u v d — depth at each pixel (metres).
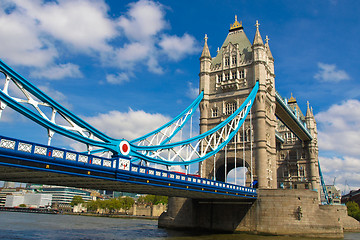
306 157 96.94
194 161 44.12
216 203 54.34
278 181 98.38
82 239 42.41
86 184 32.44
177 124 53.91
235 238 44.34
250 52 65.25
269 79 64.06
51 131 24.59
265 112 60.31
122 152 30.03
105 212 173.88
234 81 63.56
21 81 23.23
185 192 40.66
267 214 49.31
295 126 84.69
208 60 69.00
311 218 47.28
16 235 45.50
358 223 71.75
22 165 21.30
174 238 44.00
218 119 64.31
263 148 57.81
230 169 67.50
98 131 27.94
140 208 148.38
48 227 62.25
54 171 23.27
